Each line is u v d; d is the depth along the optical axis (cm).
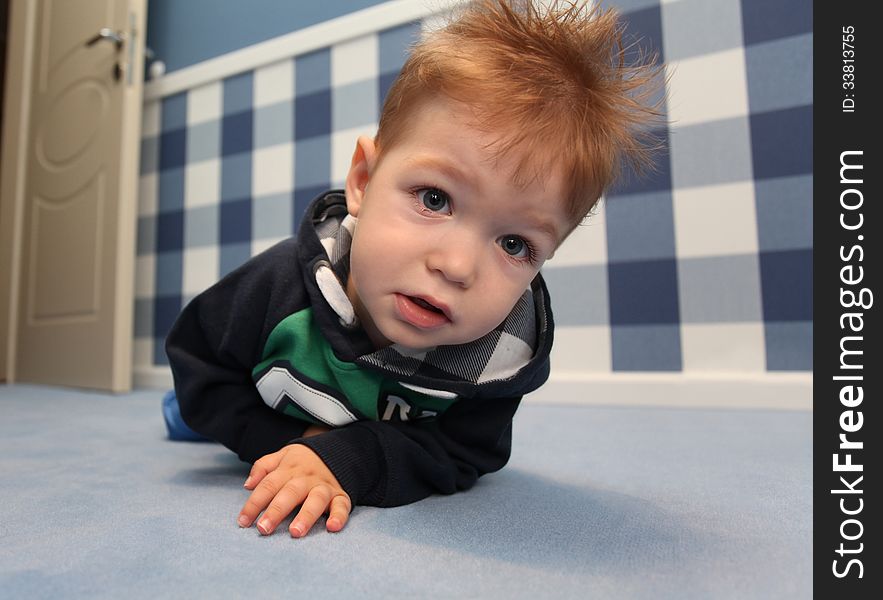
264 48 183
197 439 88
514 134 48
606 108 56
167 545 43
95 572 38
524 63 52
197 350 64
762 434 94
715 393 133
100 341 170
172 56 202
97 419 112
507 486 62
